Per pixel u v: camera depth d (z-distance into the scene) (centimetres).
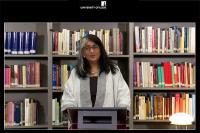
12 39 312
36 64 316
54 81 311
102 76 247
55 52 312
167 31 313
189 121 277
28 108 314
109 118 181
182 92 323
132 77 309
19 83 314
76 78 247
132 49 310
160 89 313
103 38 312
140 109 311
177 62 329
